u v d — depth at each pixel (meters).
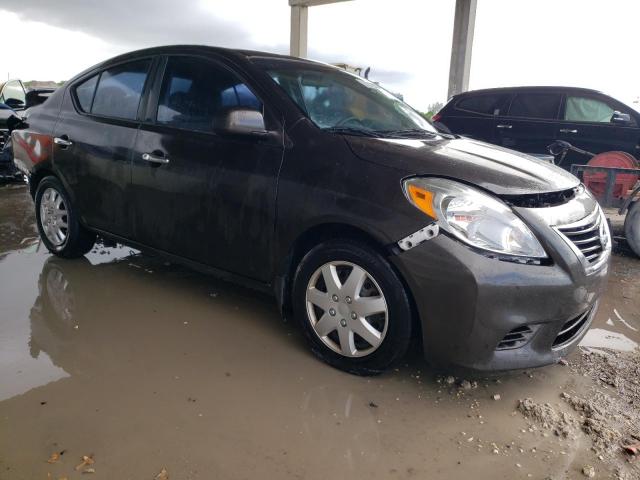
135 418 2.31
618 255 5.22
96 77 3.93
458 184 2.38
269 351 2.93
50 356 2.80
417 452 2.17
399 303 2.45
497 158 2.77
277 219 2.78
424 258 2.32
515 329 2.36
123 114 3.62
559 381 2.74
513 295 2.27
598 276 2.50
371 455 2.14
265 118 2.92
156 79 3.48
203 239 3.16
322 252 2.67
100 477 1.96
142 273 4.06
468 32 12.37
